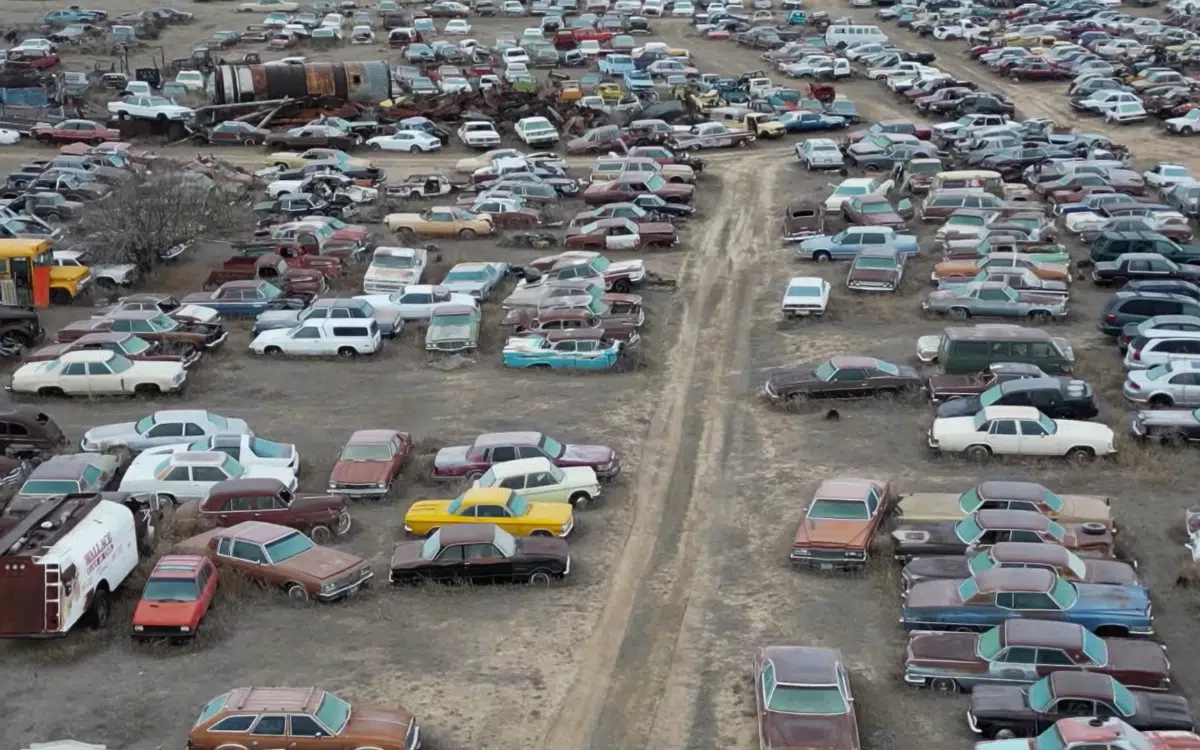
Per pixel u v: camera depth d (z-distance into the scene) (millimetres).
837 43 107312
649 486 35250
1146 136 78312
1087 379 41156
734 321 49531
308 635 27547
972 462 35562
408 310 49719
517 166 70125
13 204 62875
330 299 49031
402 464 36250
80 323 46812
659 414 40531
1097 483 34031
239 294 50781
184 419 37656
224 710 22484
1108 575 27203
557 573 29594
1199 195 60188
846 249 56531
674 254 58812
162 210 56812
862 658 26000
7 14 121188
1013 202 61594
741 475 35719
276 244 56750
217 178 66500
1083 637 24234
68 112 82438
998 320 47562
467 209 63406
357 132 80500
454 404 41781
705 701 24844
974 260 52500
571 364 44656
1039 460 35344
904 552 29641
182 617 27062
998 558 27406
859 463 35906
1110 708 22422
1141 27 107812
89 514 29047
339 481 34594
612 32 116062
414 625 27922
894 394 40219
